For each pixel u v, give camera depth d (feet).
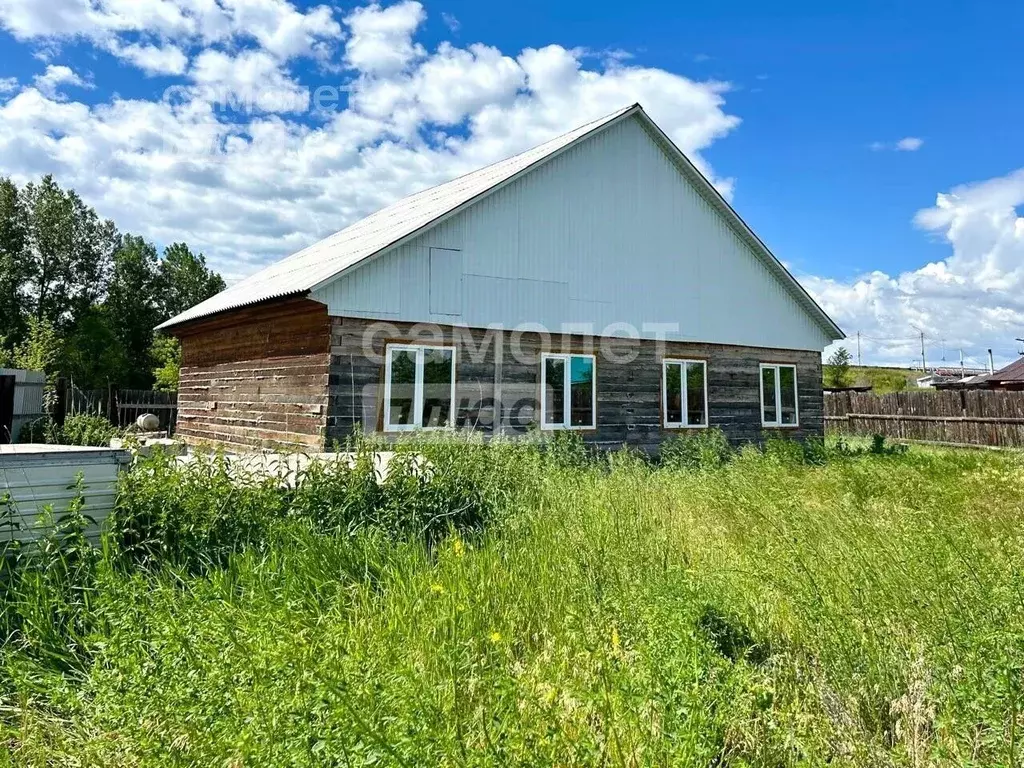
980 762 8.89
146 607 12.96
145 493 17.72
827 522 20.21
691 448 50.44
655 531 20.31
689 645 10.37
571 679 10.13
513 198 46.21
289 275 53.67
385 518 21.07
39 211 164.76
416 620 13.56
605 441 49.67
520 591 15.47
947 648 11.69
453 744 8.21
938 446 69.10
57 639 13.38
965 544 16.29
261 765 7.87
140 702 9.43
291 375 42.73
